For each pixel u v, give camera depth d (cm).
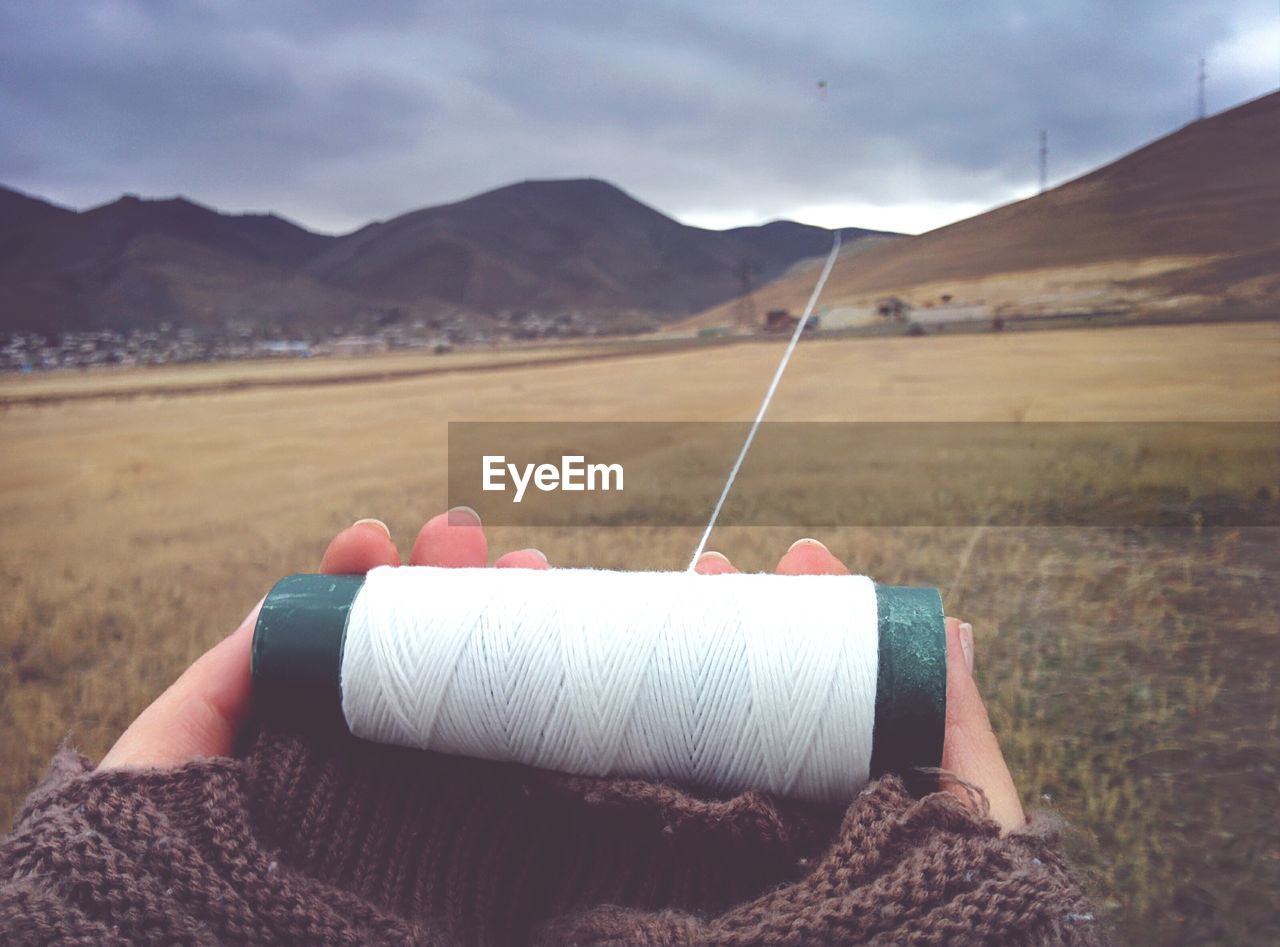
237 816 19
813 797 20
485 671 20
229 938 17
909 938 16
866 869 17
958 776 19
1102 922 18
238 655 22
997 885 16
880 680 19
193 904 17
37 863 17
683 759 20
